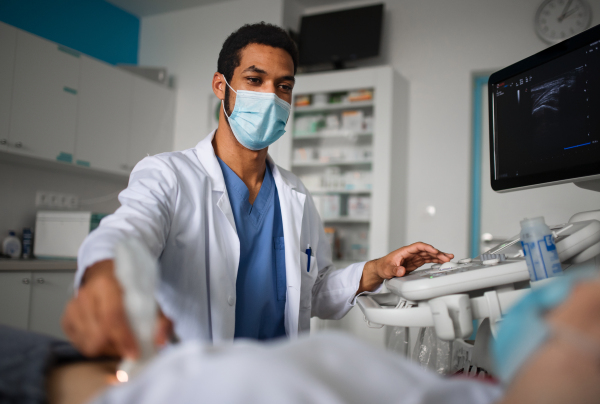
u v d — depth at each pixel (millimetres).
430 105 3500
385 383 346
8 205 3045
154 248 810
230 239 1199
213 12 3996
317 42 3729
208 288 1152
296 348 346
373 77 3387
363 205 3629
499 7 3350
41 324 2533
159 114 3861
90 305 463
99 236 644
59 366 476
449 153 3404
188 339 1104
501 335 362
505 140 1279
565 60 1084
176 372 325
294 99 3764
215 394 286
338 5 3959
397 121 3400
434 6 3561
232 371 300
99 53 3900
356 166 3738
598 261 889
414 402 331
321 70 3846
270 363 308
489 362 870
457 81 3430
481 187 3434
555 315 327
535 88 1178
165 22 4195
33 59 2889
